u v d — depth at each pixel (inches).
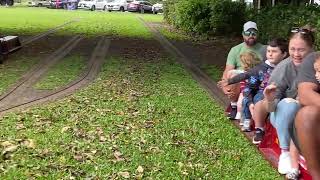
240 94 157.0
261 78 144.3
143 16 989.8
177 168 117.0
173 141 137.3
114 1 1249.4
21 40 425.1
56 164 116.7
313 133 83.6
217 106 184.2
